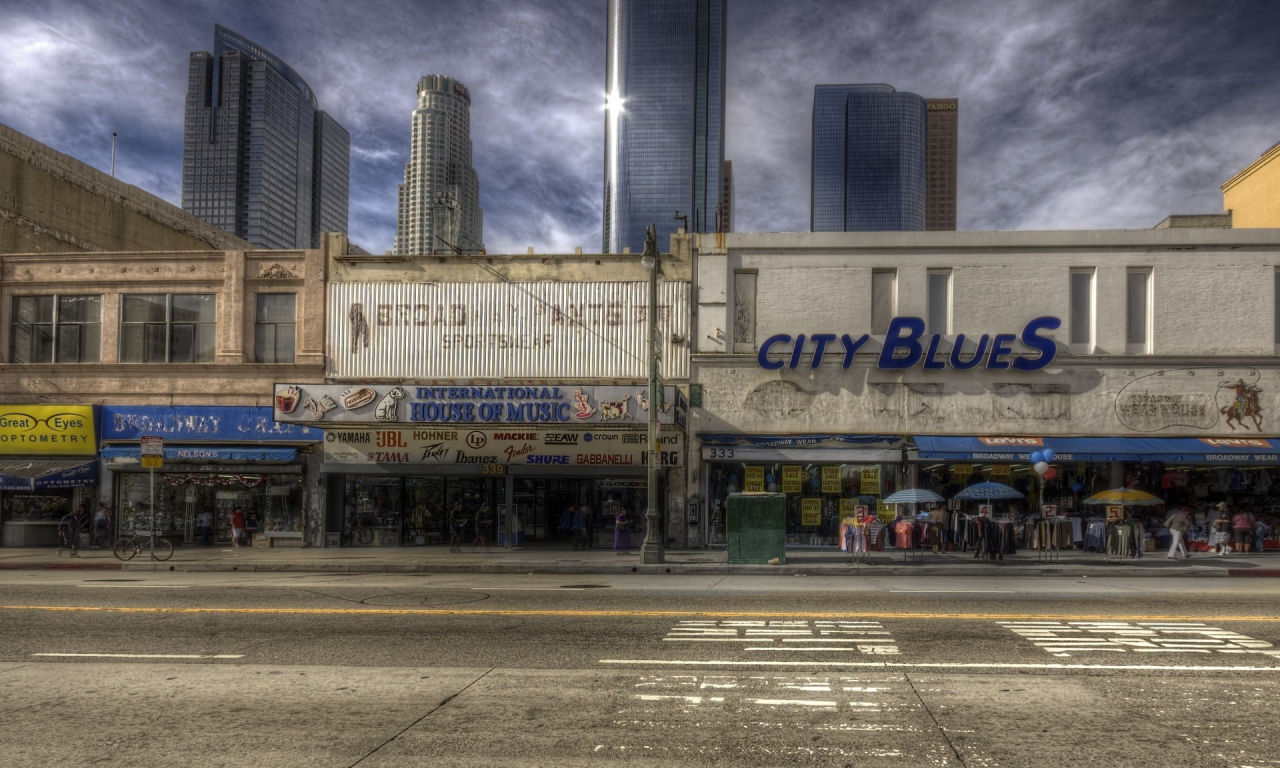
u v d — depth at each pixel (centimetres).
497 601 1438
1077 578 1895
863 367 2605
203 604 1406
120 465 2725
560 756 627
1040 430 2552
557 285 2714
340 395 2497
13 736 684
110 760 625
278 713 745
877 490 2578
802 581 1831
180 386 2770
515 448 2647
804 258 2647
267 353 2786
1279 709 741
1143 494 2153
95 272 2838
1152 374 2541
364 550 2622
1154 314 2548
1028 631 1107
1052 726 692
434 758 624
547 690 816
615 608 1338
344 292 2759
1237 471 2511
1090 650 984
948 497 2578
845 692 801
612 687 825
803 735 673
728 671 890
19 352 2856
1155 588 1652
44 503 2803
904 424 2583
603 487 2711
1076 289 2598
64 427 2759
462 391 2475
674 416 2369
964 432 2573
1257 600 1423
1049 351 2525
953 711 736
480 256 2742
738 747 646
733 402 2627
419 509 2761
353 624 1193
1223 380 2525
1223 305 2538
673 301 2672
